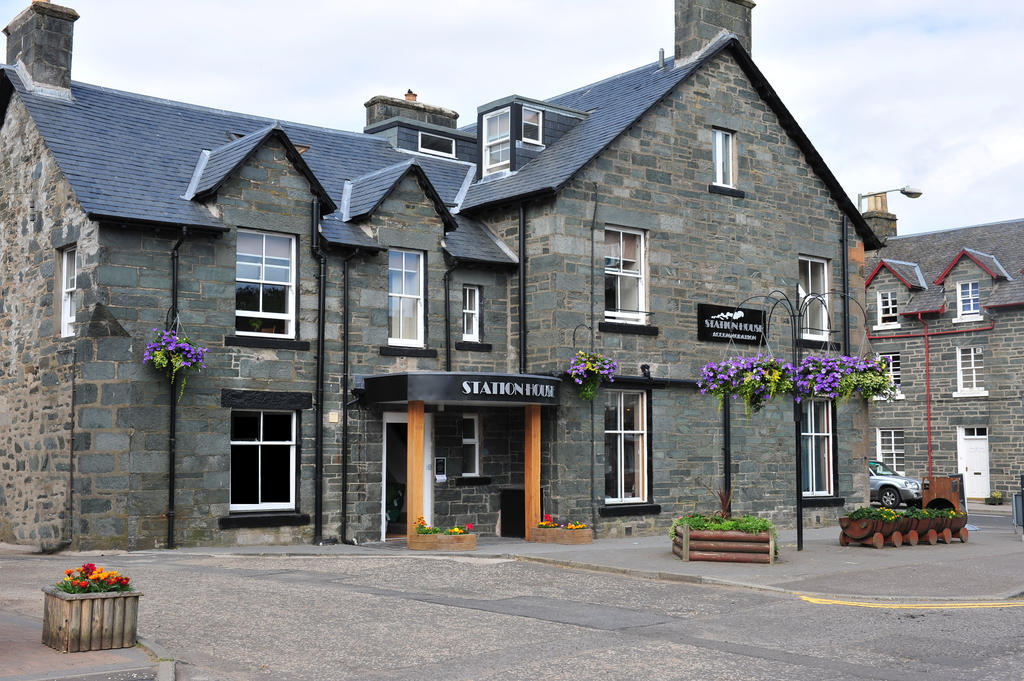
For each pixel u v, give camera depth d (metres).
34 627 10.50
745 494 23.31
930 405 40.44
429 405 20.44
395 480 20.81
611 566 15.73
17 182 20.33
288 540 18.64
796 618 12.00
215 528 17.83
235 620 11.19
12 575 14.11
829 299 25.70
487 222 22.34
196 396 17.73
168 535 17.31
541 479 20.59
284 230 18.91
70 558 15.91
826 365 18.81
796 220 25.09
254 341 18.39
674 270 22.47
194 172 19.44
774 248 24.50
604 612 12.25
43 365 18.70
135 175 18.44
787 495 24.22
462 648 10.13
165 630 10.59
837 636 11.00
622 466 21.59
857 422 26.05
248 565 15.60
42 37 19.94
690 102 23.09
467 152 26.88
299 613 11.67
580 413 20.66
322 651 9.91
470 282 21.17
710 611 12.42
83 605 9.34
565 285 20.61
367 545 18.98
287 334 19.00
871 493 35.34
